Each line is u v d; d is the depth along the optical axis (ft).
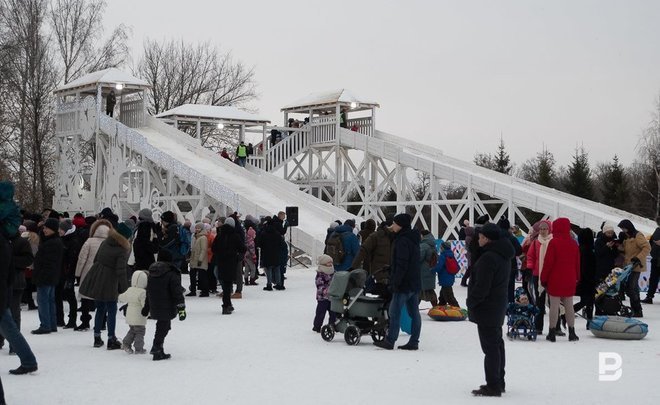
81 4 173.88
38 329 47.19
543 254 50.42
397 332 42.78
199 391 31.89
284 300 67.10
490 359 31.30
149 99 228.84
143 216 49.75
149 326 51.26
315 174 156.87
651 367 37.55
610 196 207.72
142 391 31.86
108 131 136.05
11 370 35.12
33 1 159.12
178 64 231.30
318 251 102.01
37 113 159.12
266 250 75.00
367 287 45.42
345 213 118.32
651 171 198.59
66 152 149.07
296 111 158.30
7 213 32.91
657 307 66.08
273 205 115.55
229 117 151.12
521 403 29.99
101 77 141.38
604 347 43.86
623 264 58.44
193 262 69.77
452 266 58.13
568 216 101.81
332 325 45.39
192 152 136.77
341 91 153.38
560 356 40.73
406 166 134.21
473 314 31.45
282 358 39.83
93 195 140.15
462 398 30.78
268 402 29.96
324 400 30.32
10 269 34.17
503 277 31.35
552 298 46.09
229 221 58.08
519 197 108.88
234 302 65.72
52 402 30.01
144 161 128.06
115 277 41.96
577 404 29.86
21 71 155.53
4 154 158.40
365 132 156.04
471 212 117.50
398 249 42.22
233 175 128.06
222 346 43.52
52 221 46.93
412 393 31.65
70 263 49.32
